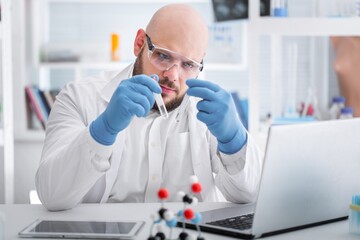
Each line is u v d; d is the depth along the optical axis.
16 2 3.82
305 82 3.62
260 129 3.23
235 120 1.63
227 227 1.35
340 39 3.30
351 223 1.37
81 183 1.60
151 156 1.94
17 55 3.86
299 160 1.33
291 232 1.38
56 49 4.09
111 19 4.43
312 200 1.40
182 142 1.99
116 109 1.51
